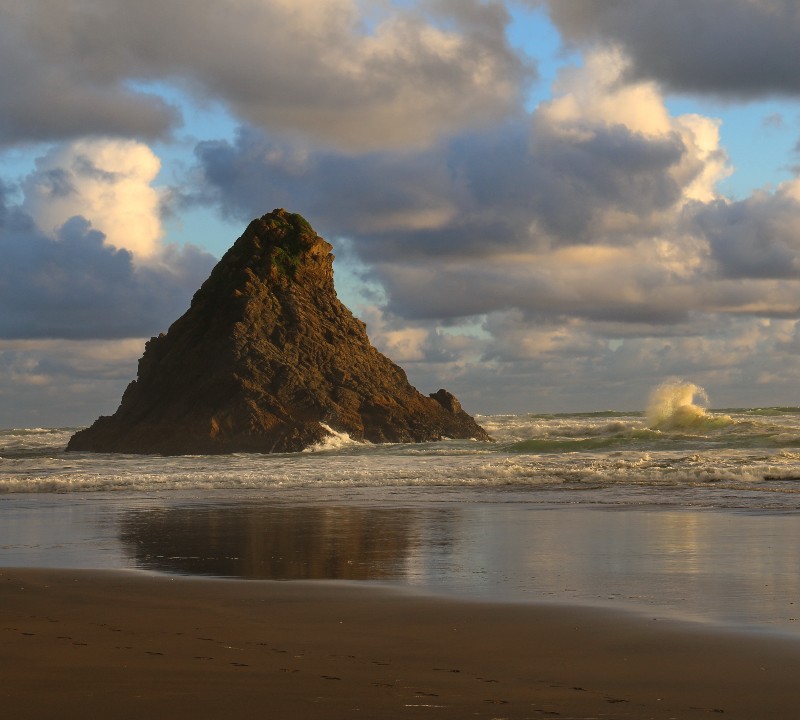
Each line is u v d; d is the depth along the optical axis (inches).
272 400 2876.5
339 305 3373.5
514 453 2251.5
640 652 443.5
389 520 1072.2
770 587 611.8
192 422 2883.9
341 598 597.3
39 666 407.5
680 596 585.6
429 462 2025.1
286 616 540.4
